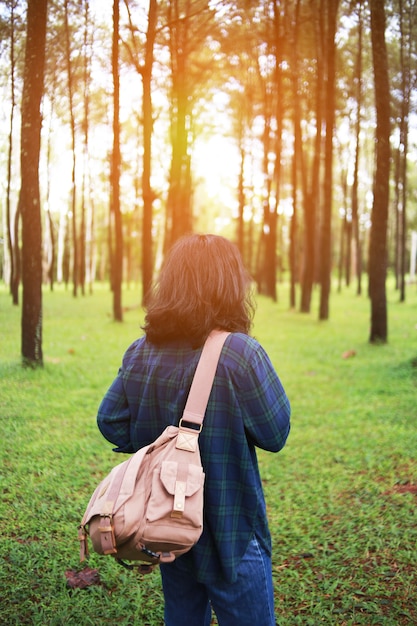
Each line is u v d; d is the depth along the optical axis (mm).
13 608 2725
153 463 1552
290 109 22531
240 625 1646
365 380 8352
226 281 1712
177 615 1776
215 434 1586
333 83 14875
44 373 7750
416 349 10734
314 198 18641
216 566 1620
